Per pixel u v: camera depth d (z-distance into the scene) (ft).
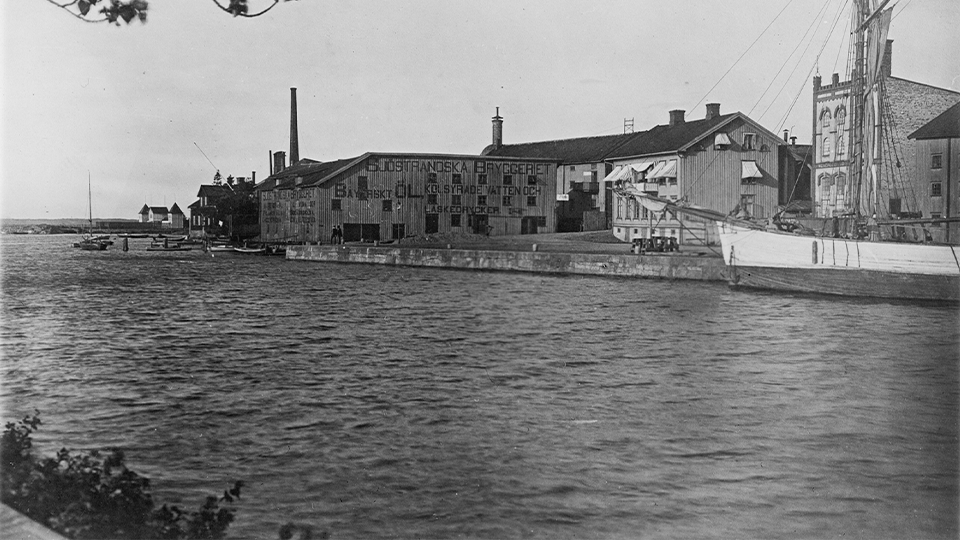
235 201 410.72
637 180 238.48
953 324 120.98
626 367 95.04
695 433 69.21
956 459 62.28
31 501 40.19
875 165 144.97
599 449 64.49
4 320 138.00
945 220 138.92
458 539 48.47
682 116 254.88
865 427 71.10
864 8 144.46
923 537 49.49
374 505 52.80
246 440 66.18
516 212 281.54
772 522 51.98
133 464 59.93
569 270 199.00
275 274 231.50
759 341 110.42
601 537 49.26
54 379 89.15
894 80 168.35
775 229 158.92
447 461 61.21
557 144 317.83
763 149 225.97
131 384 86.63
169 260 305.32
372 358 100.83
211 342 114.62
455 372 92.12
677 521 51.98
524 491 55.72
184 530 43.45
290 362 98.58
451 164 279.08
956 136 165.17
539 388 84.33
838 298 148.05
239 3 35.91
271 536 48.16
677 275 178.29
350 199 279.49
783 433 69.62
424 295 169.89
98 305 159.63
